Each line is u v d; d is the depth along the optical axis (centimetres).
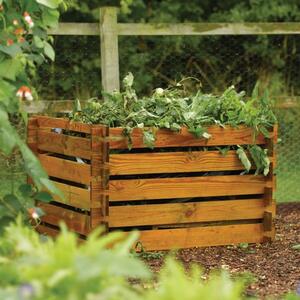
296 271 566
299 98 884
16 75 445
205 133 611
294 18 1283
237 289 229
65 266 224
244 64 1117
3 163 681
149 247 615
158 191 610
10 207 413
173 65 1121
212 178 623
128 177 605
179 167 611
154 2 1302
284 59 1132
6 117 392
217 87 1099
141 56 1124
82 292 222
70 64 995
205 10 1312
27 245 239
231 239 639
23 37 473
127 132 594
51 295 221
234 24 866
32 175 397
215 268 578
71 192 621
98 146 592
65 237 233
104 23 824
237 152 624
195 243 629
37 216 422
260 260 600
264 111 641
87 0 1274
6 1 449
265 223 646
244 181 633
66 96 985
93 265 218
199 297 219
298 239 672
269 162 635
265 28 873
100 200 597
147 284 490
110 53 827
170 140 606
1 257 257
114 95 641
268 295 500
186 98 667
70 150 621
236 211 636
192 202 623
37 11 476
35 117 666
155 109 622
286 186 939
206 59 1105
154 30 842
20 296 216
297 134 972
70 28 824
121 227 610
